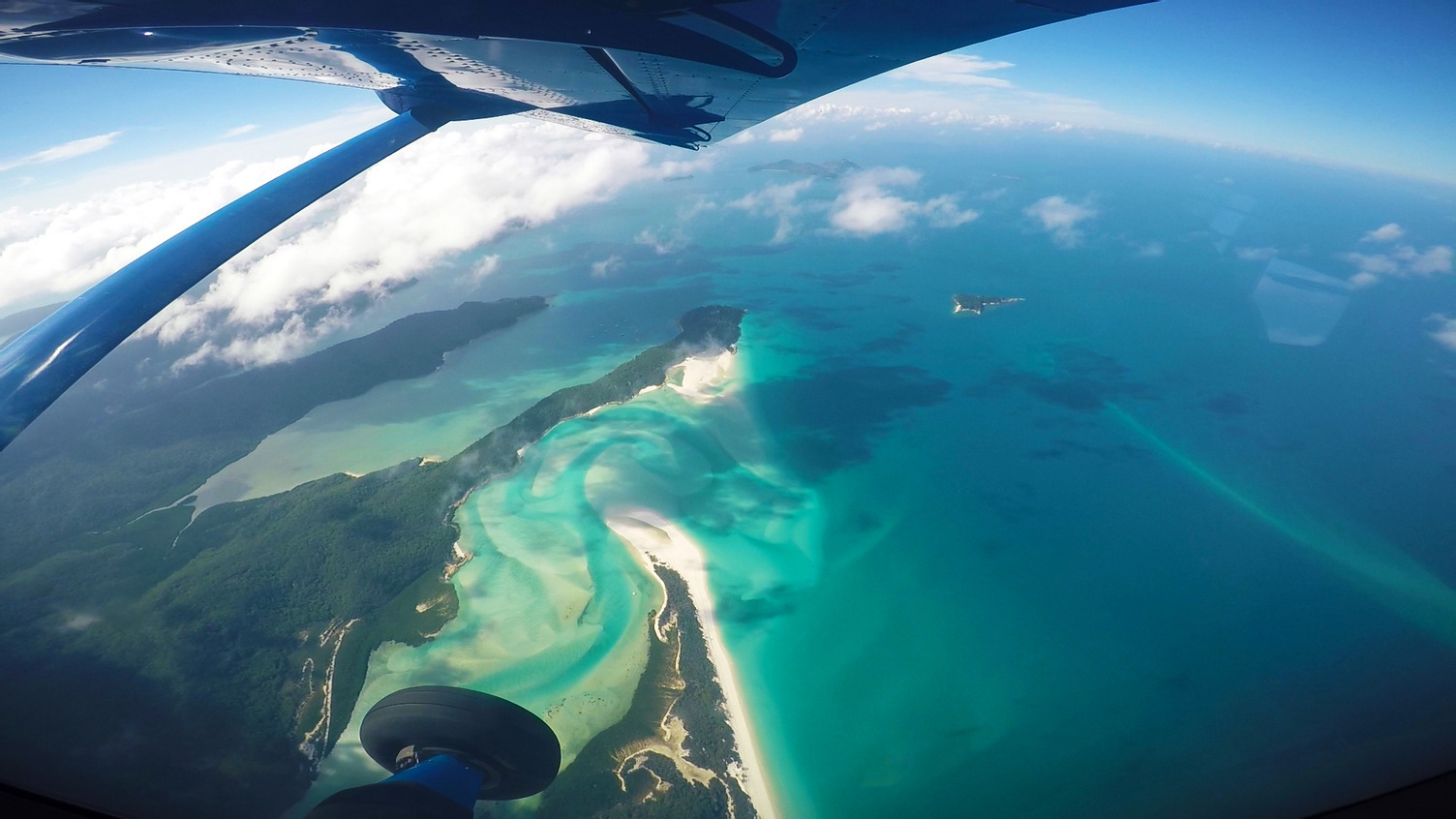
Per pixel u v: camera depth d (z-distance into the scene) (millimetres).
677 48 8875
